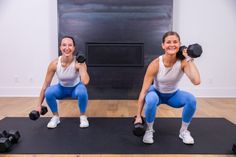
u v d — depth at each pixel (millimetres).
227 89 4043
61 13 3729
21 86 4051
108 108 3137
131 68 3797
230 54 4031
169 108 3123
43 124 2324
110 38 3762
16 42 4016
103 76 3805
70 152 1647
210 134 2037
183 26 3990
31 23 3992
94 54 3779
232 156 1600
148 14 3727
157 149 1707
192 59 1778
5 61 4035
